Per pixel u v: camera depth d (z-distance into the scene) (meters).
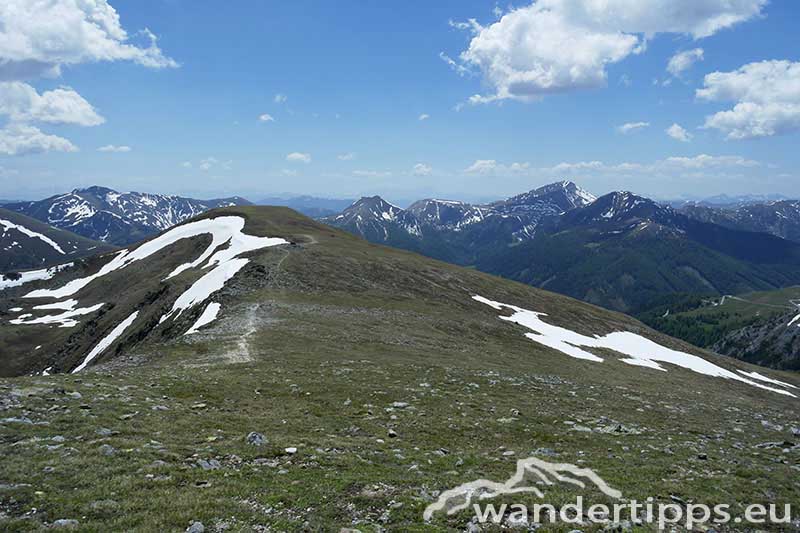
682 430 28.25
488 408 28.27
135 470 14.97
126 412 20.95
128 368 35.47
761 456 23.08
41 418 18.81
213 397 26.09
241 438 19.27
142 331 71.62
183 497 13.30
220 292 65.69
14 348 97.69
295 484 14.98
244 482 14.84
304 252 88.75
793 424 36.19
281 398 27.17
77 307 118.50
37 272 158.25
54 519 11.77
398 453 19.36
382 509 13.73
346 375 33.62
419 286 85.44
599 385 43.56
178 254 119.38
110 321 88.31
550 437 23.50
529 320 83.31
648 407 34.38
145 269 119.38
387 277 85.81
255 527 12.17
